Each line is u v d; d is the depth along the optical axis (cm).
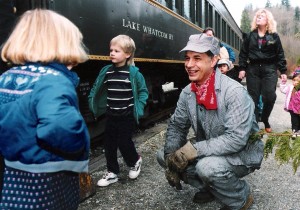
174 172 271
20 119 147
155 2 639
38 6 328
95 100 368
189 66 264
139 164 376
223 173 258
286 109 568
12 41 162
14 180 151
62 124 139
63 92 146
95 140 534
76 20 388
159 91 794
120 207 310
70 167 154
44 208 150
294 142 187
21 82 152
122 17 504
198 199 314
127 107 357
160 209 306
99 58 441
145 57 594
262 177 385
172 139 295
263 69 558
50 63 158
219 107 266
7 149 151
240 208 277
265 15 545
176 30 770
